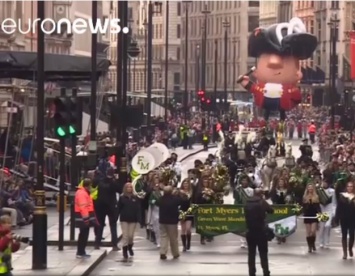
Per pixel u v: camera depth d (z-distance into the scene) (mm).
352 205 31750
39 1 27484
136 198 31812
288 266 30312
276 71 108750
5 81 43188
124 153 46469
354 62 66938
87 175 33688
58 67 38875
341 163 46594
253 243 27469
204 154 90812
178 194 31797
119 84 47219
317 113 151875
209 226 34625
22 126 41938
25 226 37469
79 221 30906
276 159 55531
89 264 29141
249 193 35844
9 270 21141
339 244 35344
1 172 36594
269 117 132250
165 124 93688
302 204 34812
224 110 135125
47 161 45844
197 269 29609
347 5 172500
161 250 31734
